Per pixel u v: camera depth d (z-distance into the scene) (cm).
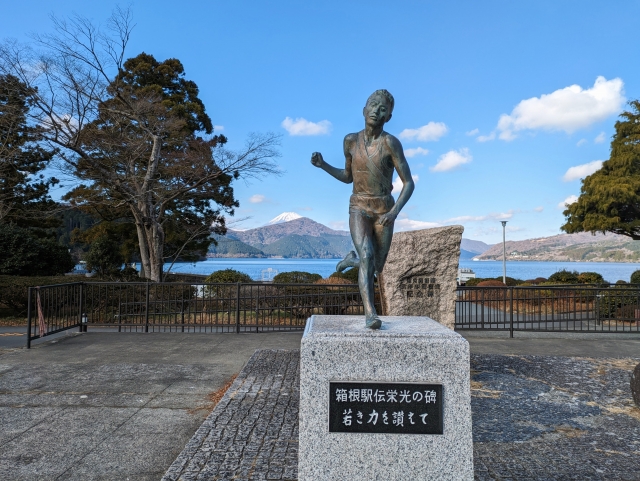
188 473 320
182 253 2322
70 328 1029
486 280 2130
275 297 1077
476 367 647
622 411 466
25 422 448
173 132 1828
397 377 264
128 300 1239
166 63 2294
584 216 1669
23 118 1503
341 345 266
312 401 266
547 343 908
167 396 532
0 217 1708
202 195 2058
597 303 1103
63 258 1736
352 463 263
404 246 752
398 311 744
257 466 330
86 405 499
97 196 1861
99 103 1625
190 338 930
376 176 350
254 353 729
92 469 352
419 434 263
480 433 405
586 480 317
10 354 764
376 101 339
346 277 1662
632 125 1659
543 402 495
